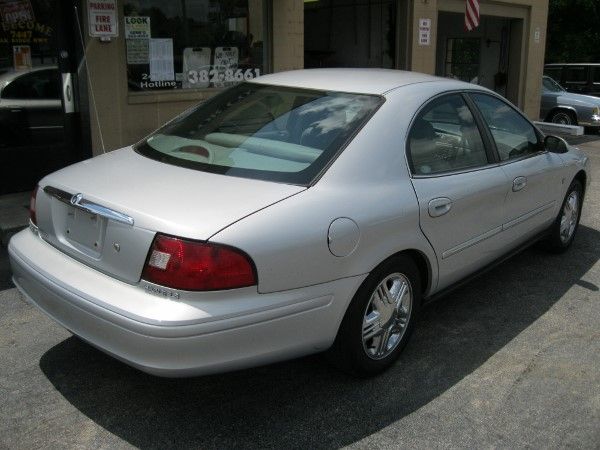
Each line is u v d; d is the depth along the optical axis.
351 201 3.19
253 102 3.93
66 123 7.18
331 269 3.07
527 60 14.94
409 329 3.76
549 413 3.36
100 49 7.17
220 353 2.79
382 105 3.63
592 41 25.23
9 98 6.73
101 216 2.99
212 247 2.73
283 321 2.93
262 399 3.41
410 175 3.59
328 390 3.50
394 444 3.07
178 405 3.34
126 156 3.69
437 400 3.45
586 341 4.16
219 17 8.38
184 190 3.06
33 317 4.29
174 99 7.97
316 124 3.55
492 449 3.06
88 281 2.99
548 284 5.11
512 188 4.47
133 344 2.75
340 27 13.87
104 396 3.40
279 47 9.09
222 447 3.01
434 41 12.10
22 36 6.70
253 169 3.26
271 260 2.85
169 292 2.74
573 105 15.20
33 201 3.55
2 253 5.46
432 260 3.75
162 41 7.81
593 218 7.14
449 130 4.02
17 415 3.22
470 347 4.04
